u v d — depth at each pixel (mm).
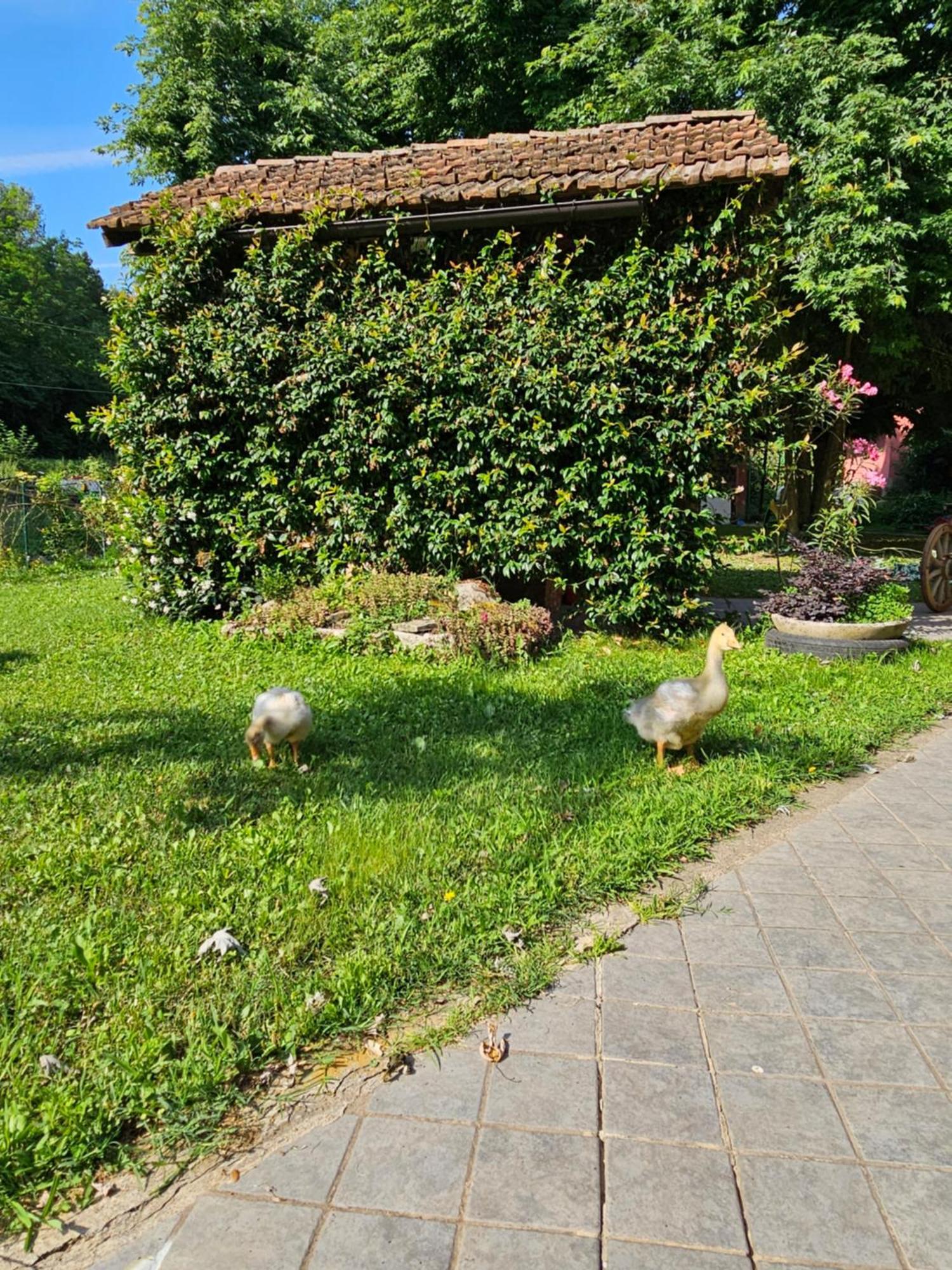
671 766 4719
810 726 5457
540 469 8156
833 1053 2494
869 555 11547
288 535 8922
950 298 13328
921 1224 1912
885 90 12719
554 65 16109
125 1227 1938
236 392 8539
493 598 8141
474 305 8172
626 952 3031
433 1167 2074
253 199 8672
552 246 7918
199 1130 2186
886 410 21156
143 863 3539
